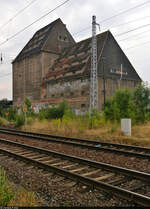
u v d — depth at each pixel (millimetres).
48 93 50281
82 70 41312
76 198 4535
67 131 16875
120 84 42938
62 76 46656
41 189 5102
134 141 11570
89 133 15000
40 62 53281
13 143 11586
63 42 57406
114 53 43844
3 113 36625
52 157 8375
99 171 6379
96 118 18453
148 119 17703
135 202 4172
